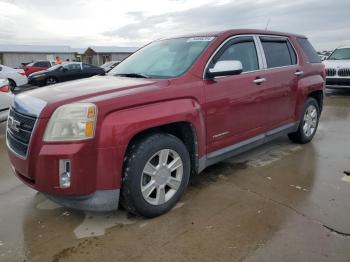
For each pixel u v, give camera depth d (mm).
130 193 3041
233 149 4117
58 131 2770
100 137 2814
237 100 3990
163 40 4559
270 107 4605
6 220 3322
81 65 20859
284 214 3279
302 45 5551
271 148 5430
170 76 3600
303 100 5293
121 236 2988
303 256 2635
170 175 3363
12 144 3205
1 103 6680
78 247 2850
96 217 3324
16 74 16375
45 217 3363
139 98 3021
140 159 3035
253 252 2707
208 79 3674
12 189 4062
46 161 2766
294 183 4020
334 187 3881
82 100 2863
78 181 2789
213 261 2619
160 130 3365
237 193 3771
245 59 4281
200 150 3617
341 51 12297
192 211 3385
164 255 2707
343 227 3027
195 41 4059
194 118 3445
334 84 11383
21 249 2842
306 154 5094
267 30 4855
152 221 3225
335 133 6395
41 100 2977
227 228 3061
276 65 4785
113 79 3744
